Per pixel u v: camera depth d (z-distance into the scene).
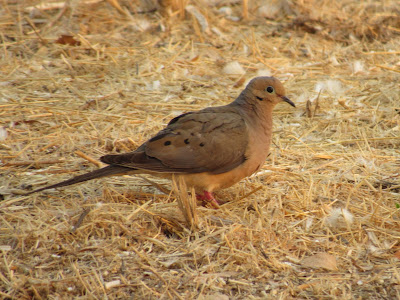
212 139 9.16
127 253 8.40
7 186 10.07
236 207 9.61
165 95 14.16
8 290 7.56
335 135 12.47
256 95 9.71
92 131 12.26
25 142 11.76
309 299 7.57
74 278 7.71
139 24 18.05
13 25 17.55
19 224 8.96
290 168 11.07
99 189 10.20
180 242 8.70
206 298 7.48
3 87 14.05
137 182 10.50
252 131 9.48
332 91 14.38
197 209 9.38
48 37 16.97
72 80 14.62
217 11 19.53
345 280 7.96
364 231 9.05
